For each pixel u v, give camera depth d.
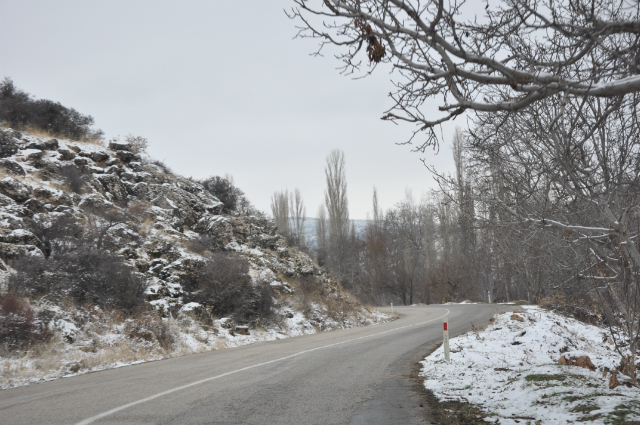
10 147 24.50
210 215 30.23
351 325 27.03
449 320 24.81
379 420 5.79
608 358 10.75
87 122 33.75
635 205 6.35
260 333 19.98
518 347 12.38
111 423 5.62
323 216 73.75
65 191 23.20
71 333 13.27
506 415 5.83
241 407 6.52
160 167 34.50
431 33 4.15
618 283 7.63
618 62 4.22
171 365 11.62
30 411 6.44
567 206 6.90
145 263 20.39
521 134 6.91
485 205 7.92
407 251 64.81
